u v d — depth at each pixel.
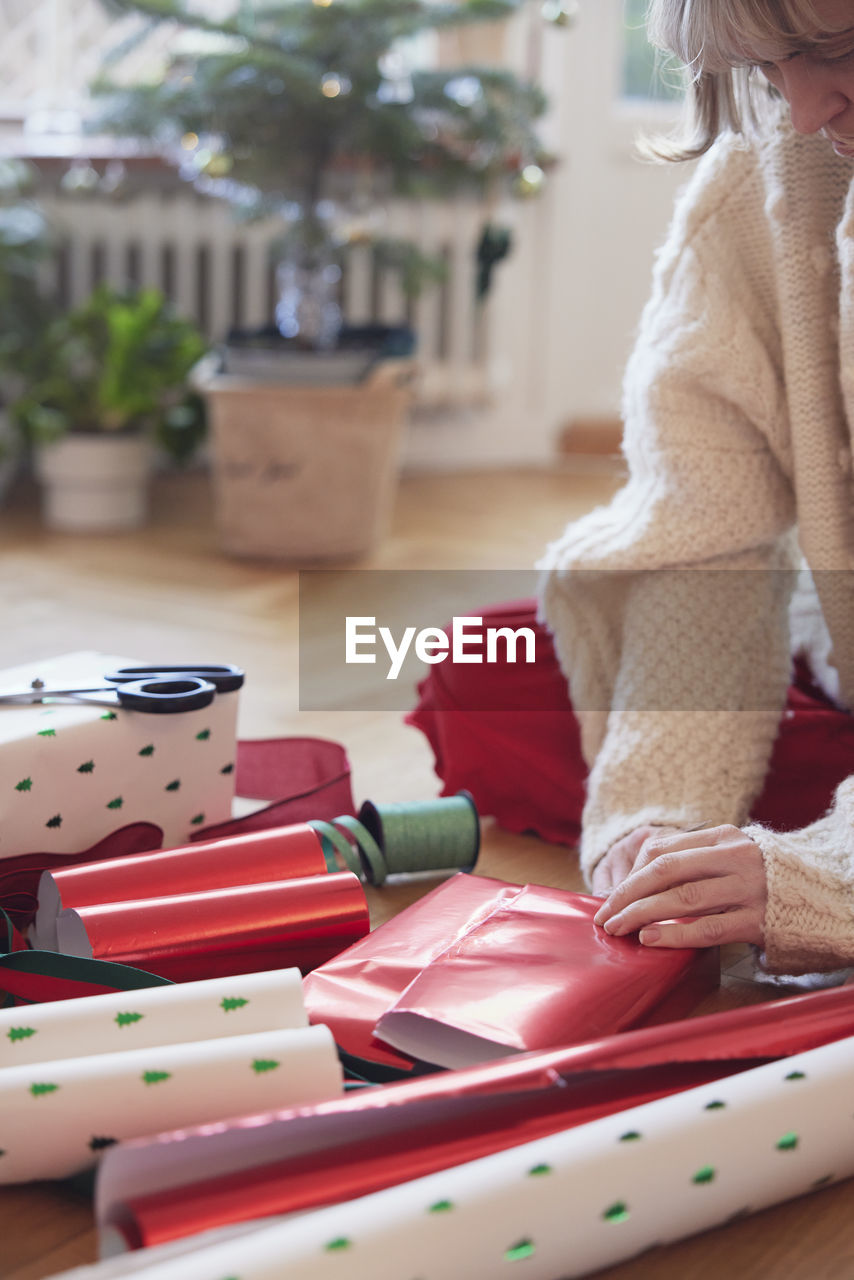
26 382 2.70
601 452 3.65
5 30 3.11
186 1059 0.62
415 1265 0.49
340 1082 0.63
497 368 3.48
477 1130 0.59
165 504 2.88
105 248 3.16
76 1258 0.59
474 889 0.85
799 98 0.69
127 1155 0.53
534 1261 0.52
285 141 2.20
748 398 0.91
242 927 0.79
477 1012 0.67
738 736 0.92
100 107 2.46
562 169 3.48
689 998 0.78
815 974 0.78
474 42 3.28
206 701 0.94
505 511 2.89
